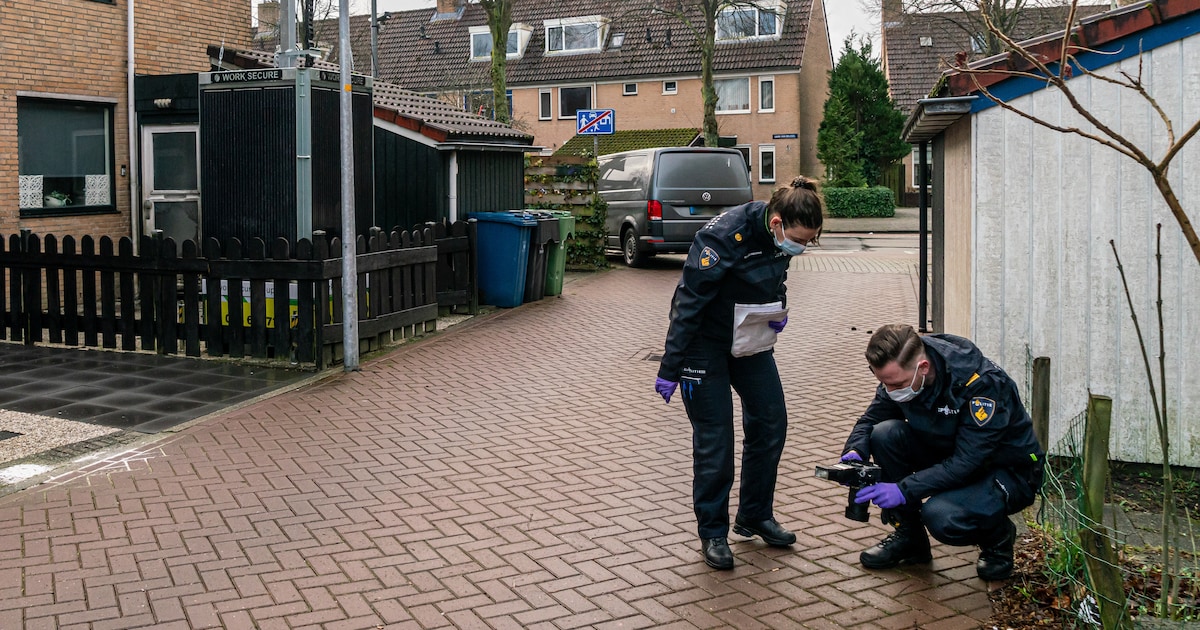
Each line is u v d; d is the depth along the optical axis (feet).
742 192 58.13
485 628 13.20
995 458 14.17
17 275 32.27
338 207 33.01
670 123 135.23
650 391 27.09
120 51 42.93
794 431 23.08
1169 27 19.17
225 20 48.42
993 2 82.12
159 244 30.27
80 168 42.04
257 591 14.25
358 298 30.53
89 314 31.53
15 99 38.96
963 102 20.70
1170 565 14.74
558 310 40.98
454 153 40.98
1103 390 20.38
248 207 31.99
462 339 34.14
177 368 28.84
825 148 124.67
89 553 15.53
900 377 13.76
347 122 28.09
